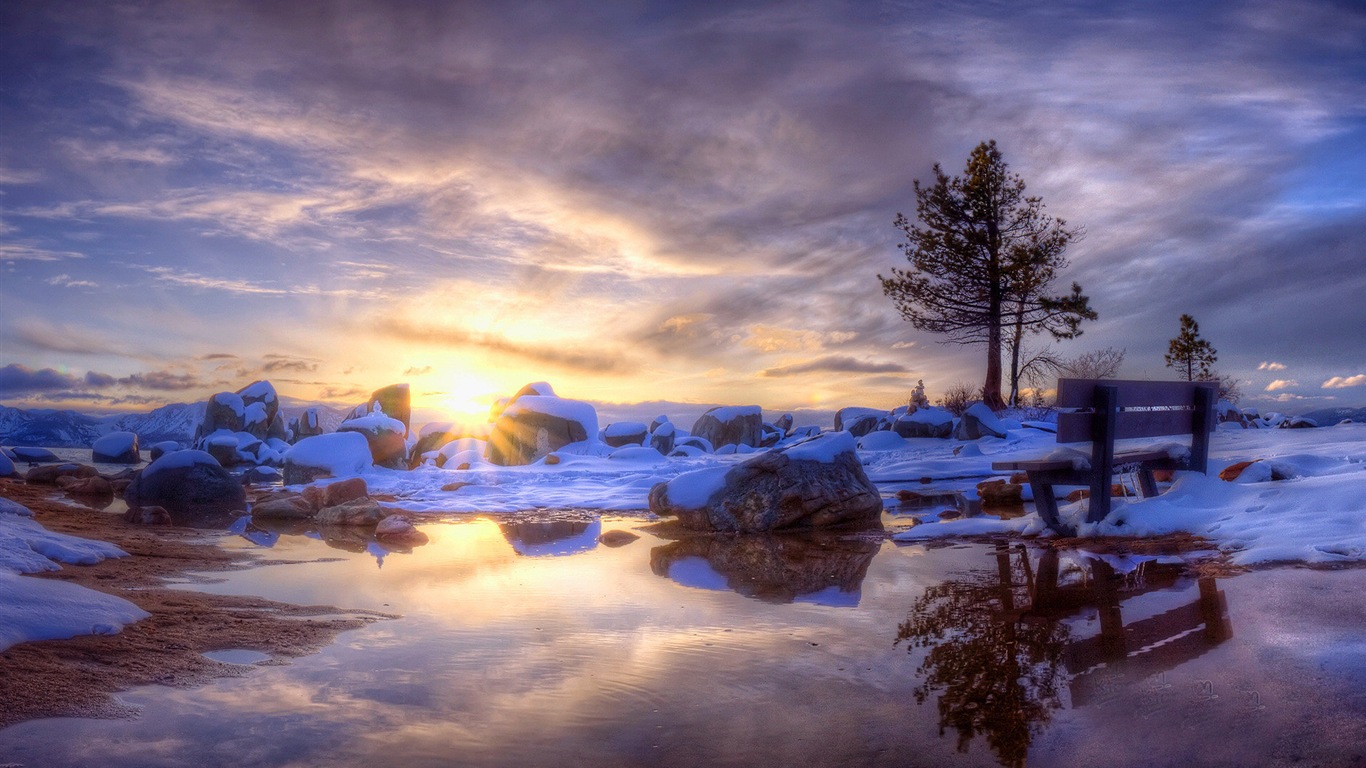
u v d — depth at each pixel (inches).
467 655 181.9
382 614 225.0
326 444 743.7
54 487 677.9
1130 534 309.7
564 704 149.1
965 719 137.5
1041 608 215.3
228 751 126.4
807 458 450.0
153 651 179.6
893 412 1323.8
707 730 135.6
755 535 414.0
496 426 940.6
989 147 1310.3
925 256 1332.4
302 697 152.6
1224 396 1443.2
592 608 232.8
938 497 564.7
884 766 120.1
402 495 611.5
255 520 485.7
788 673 166.1
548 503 561.9
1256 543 266.8
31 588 202.5
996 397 1307.8
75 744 128.0
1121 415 327.3
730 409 1188.5
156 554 331.0
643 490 607.5
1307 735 122.2
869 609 224.2
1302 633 172.2
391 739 132.0
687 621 214.8
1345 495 289.4
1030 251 1282.0
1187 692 142.7
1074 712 137.9
